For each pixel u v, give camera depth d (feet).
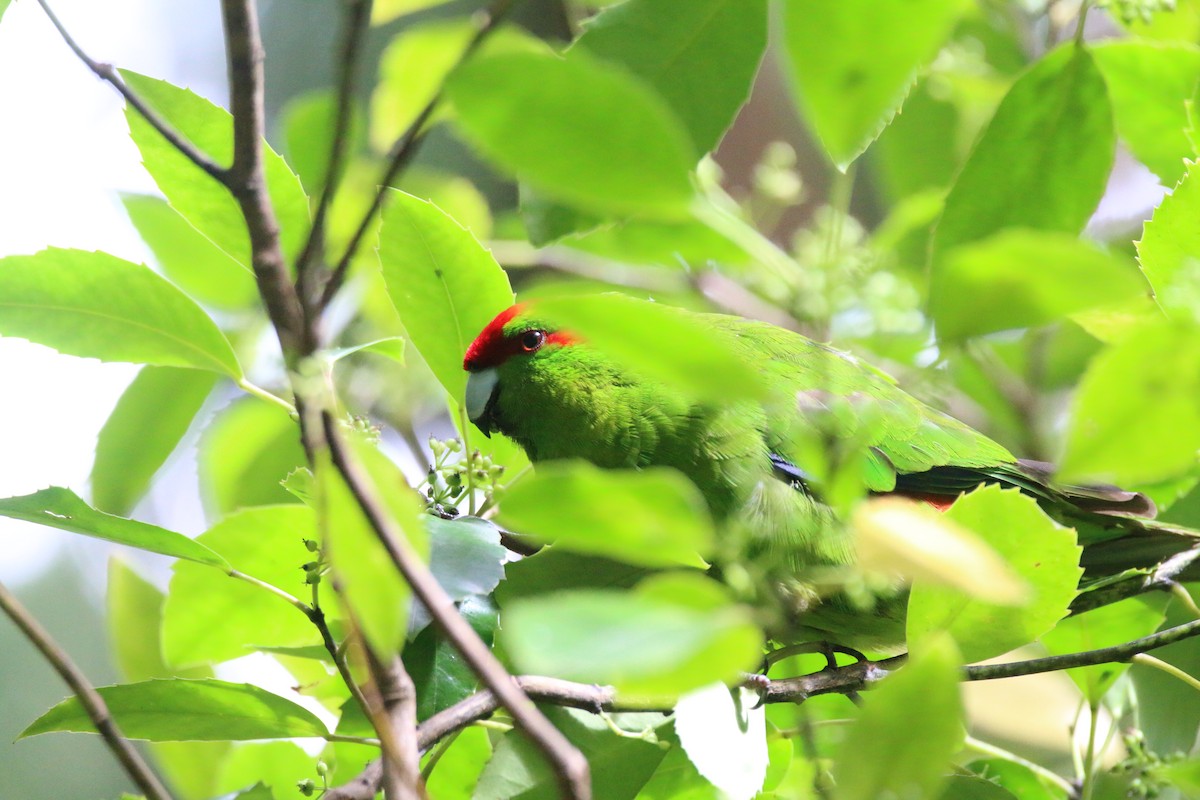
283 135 18.81
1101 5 15.60
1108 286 7.38
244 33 8.95
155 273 14.40
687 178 7.01
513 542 17.24
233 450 20.17
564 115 6.95
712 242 12.00
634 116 6.89
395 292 16.53
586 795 7.19
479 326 16.65
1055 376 25.25
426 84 16.72
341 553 8.54
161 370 18.56
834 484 9.24
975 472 21.59
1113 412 7.55
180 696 13.84
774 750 15.80
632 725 15.20
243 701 13.89
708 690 13.67
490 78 6.91
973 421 25.54
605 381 20.31
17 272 14.23
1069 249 7.29
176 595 15.98
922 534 7.17
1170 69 18.81
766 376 20.65
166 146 13.89
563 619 6.47
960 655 12.52
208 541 15.46
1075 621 18.12
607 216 12.57
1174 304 11.73
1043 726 24.17
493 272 16.52
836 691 16.22
